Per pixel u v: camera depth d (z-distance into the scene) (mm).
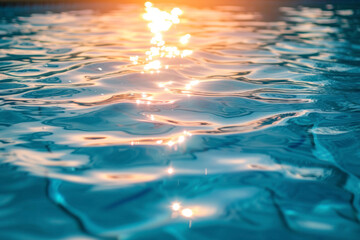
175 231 903
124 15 6477
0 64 2777
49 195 1048
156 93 2051
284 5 8523
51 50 3348
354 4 8633
